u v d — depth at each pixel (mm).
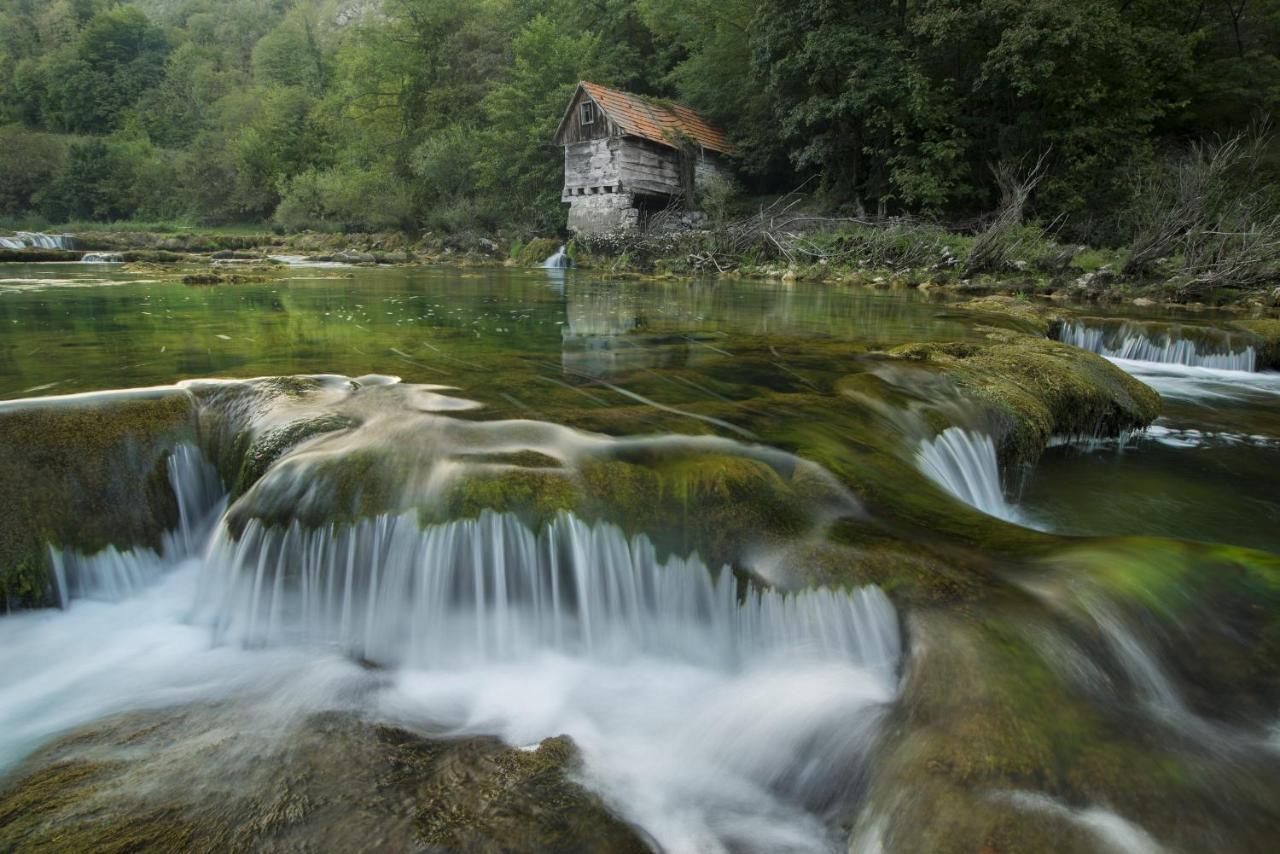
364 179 32375
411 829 1946
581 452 3584
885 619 2566
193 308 9164
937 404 4875
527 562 3105
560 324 8594
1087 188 19000
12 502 3291
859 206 21422
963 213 21188
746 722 2525
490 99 29922
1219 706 2184
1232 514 4453
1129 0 20672
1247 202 16797
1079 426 5684
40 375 4910
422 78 35500
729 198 24625
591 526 3127
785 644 2801
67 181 46594
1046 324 9508
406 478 3311
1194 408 6906
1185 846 1710
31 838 1937
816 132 23703
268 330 7383
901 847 1805
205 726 2518
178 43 82375
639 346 6969
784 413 4414
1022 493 4766
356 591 3184
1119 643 2350
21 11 81562
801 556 2887
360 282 14688
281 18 94188
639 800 2219
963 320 9406
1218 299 13133
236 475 3834
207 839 1924
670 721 2637
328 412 4039
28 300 9703
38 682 2809
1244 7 22625
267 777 2201
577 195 25531
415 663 3025
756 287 15430
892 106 20406
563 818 2006
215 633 3232
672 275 19203
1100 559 2707
